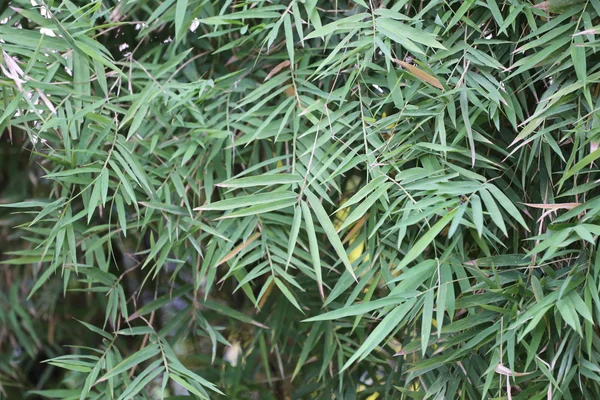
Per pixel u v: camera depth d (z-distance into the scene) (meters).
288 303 1.79
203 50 1.75
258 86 1.67
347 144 1.54
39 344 1.97
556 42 1.49
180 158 1.68
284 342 1.83
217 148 1.65
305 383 1.92
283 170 1.66
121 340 2.05
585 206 1.43
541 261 1.46
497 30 1.58
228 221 1.64
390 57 1.49
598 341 1.48
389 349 1.79
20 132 1.96
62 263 1.72
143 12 1.77
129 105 1.67
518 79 1.58
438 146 1.50
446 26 1.58
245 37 1.62
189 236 1.63
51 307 2.00
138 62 1.66
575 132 1.49
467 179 1.54
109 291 1.69
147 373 1.60
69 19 1.67
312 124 1.65
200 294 1.92
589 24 1.48
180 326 1.78
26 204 1.56
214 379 1.90
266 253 1.65
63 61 1.60
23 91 1.49
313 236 1.49
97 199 1.54
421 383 1.64
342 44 1.52
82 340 2.05
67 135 1.58
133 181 1.65
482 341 1.52
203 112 1.69
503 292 1.47
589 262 1.45
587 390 1.54
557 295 1.42
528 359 1.46
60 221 1.60
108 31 1.75
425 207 1.50
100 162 1.57
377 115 1.61
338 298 1.74
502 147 1.62
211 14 1.70
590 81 1.45
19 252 1.67
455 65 1.57
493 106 1.52
